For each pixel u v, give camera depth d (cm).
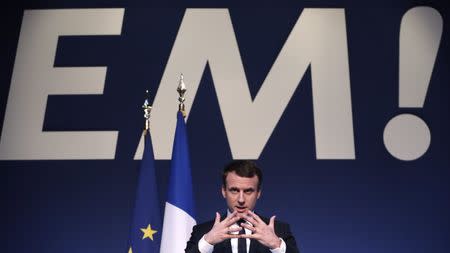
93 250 937
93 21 977
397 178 945
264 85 959
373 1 974
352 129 951
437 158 948
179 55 966
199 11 976
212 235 487
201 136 952
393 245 936
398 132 950
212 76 962
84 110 960
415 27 967
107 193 947
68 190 947
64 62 968
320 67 962
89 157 952
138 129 955
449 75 960
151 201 686
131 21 976
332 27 968
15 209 944
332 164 947
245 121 953
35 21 976
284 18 972
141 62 966
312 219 938
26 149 953
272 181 944
